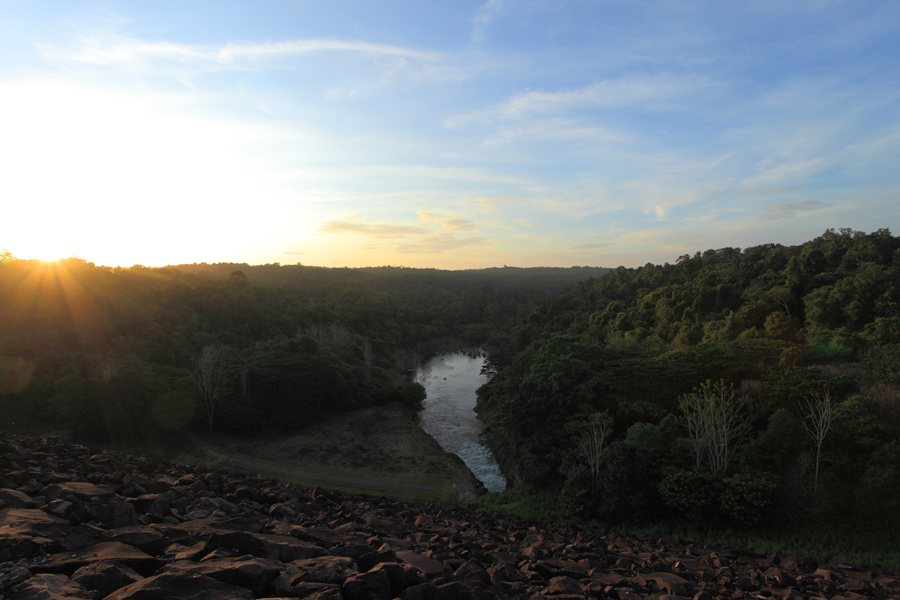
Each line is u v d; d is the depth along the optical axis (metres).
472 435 57.78
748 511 23.19
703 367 35.59
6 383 49.00
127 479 11.93
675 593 10.79
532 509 31.03
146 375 52.38
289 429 56.19
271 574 6.64
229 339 77.44
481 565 10.79
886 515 22.47
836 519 23.34
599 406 36.62
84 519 8.62
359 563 8.02
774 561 17.27
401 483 42.16
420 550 10.62
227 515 10.65
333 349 80.19
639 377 36.94
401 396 70.69
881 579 14.36
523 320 138.62
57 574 6.07
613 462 27.31
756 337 46.59
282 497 14.14
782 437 26.53
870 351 40.59
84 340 59.25
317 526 11.45
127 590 5.56
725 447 26.52
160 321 69.69
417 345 126.88
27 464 13.05
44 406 49.66
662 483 25.88
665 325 67.88
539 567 11.09
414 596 6.68
